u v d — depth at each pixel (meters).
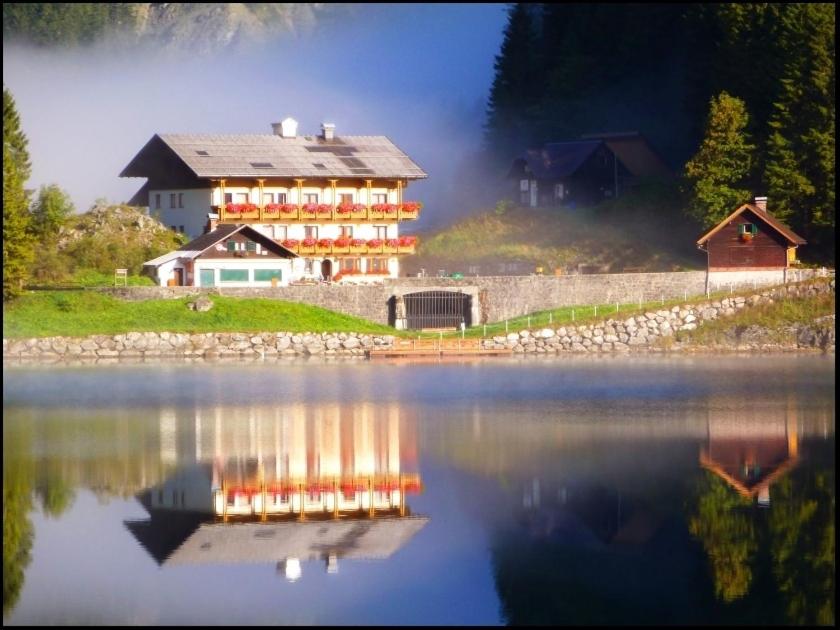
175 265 150.38
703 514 74.75
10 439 95.12
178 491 81.00
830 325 143.62
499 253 168.25
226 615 62.56
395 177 162.00
